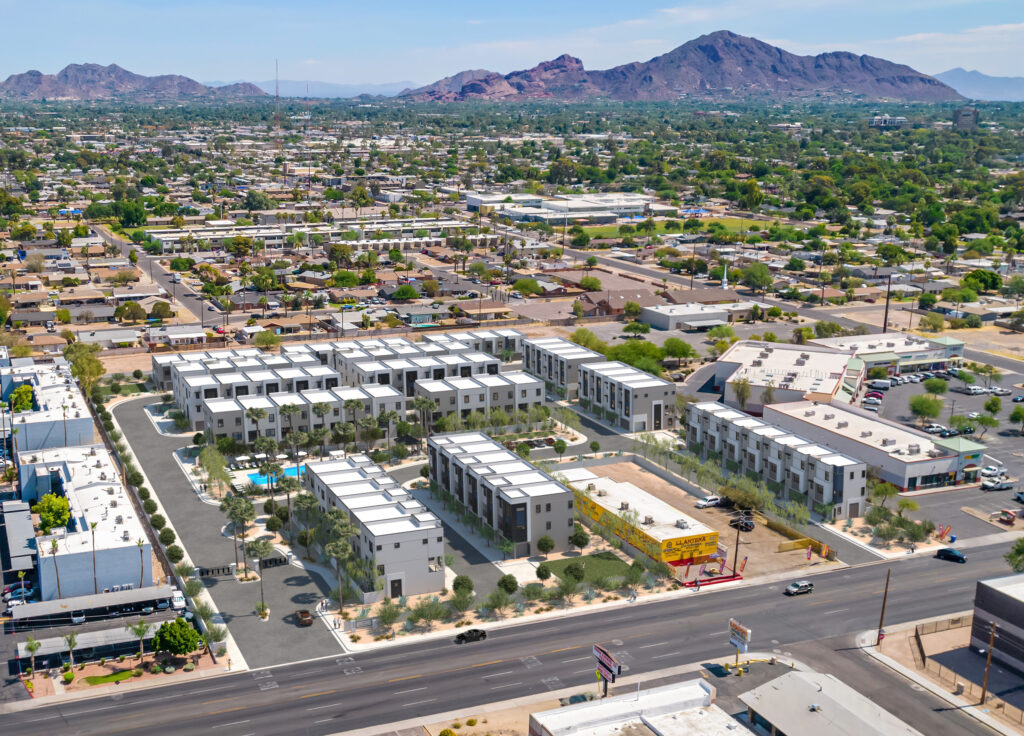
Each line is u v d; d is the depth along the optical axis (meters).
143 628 145.38
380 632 154.50
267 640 151.62
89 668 144.00
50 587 158.88
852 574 175.88
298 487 188.38
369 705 134.00
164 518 195.75
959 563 180.00
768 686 130.50
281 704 134.25
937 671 143.50
